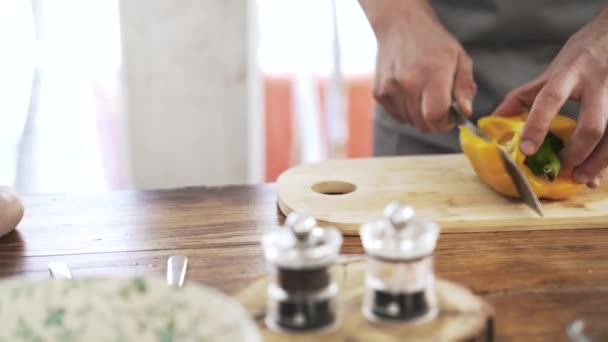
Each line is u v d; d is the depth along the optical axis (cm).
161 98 152
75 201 83
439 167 89
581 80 77
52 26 144
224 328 43
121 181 158
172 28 148
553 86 75
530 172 78
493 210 75
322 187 84
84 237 72
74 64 148
